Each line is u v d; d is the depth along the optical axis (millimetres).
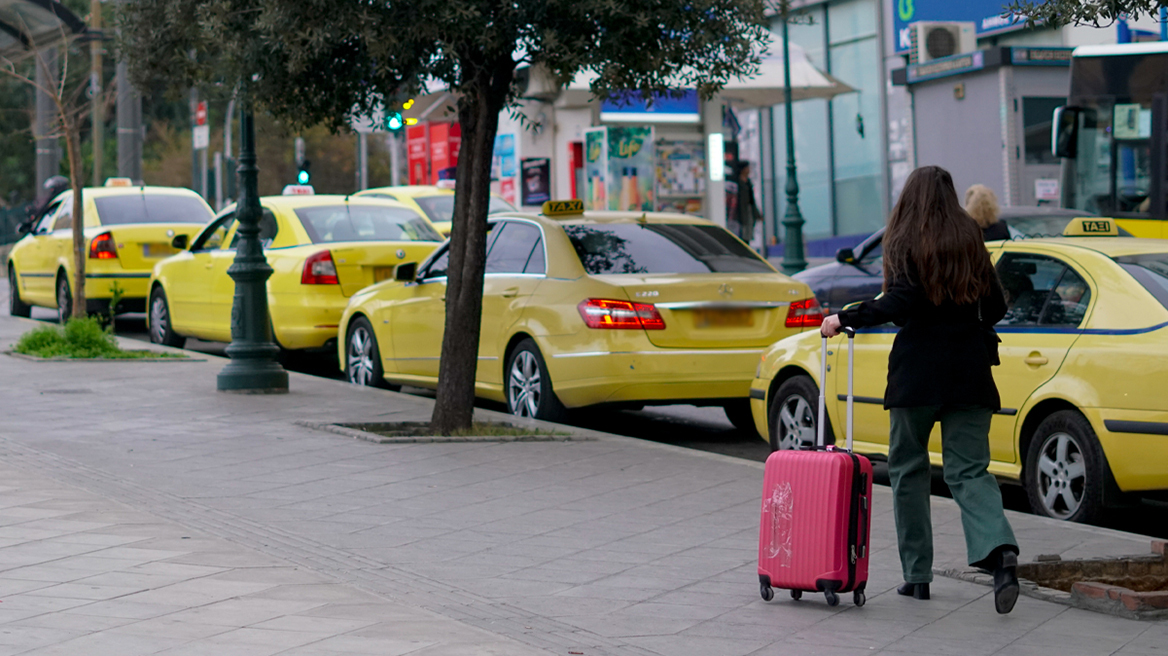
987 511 6262
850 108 35281
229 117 47875
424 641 5555
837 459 6285
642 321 11445
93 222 20469
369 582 6691
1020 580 6746
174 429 11414
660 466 9898
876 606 6402
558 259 12203
